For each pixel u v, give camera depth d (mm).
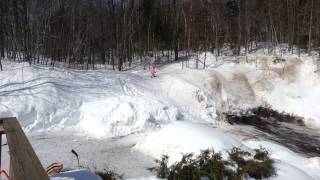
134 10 27969
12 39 25578
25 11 25500
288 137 15453
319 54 21922
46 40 27875
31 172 3010
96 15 30359
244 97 19031
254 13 29156
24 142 3822
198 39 26438
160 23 29016
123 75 18875
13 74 15734
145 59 26469
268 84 20078
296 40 25938
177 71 20547
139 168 10625
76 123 14359
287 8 26688
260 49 25266
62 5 29625
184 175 9227
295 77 20531
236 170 9555
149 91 17328
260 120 17938
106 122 13781
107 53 29656
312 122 17859
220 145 10828
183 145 11180
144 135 13500
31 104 13883
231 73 20578
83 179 5695
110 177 9547
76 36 28672
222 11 29016
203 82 18812
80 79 16891
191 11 27031
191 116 16297
